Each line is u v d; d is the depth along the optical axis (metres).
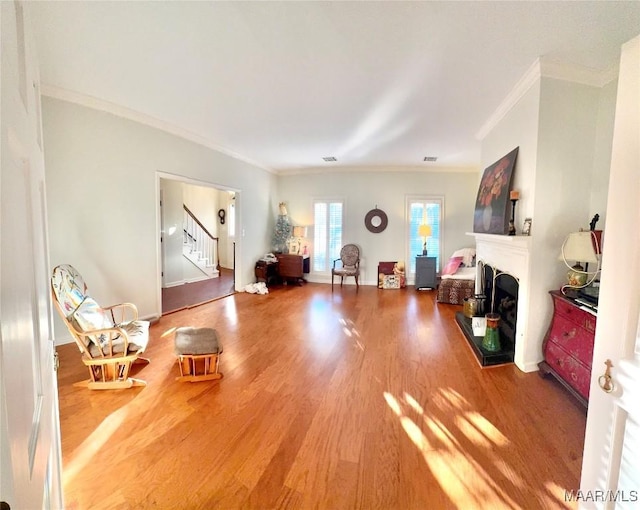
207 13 1.91
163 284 6.42
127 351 2.46
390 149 5.13
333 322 4.16
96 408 2.15
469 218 6.67
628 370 0.90
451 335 3.66
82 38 2.18
